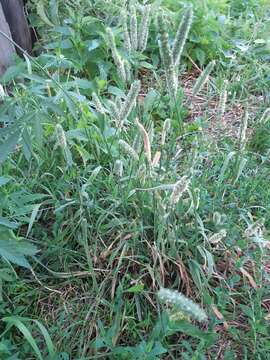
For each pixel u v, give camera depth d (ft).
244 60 10.02
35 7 9.78
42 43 9.61
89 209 6.07
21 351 5.31
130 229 5.82
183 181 5.05
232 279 5.75
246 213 6.49
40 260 5.93
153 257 5.70
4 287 5.66
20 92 7.98
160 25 4.98
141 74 9.38
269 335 5.43
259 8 11.38
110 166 6.36
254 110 8.60
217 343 5.47
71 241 6.15
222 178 6.31
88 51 9.01
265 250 6.18
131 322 5.45
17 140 4.64
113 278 5.55
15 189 6.19
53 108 5.24
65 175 6.27
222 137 7.41
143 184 5.86
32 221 5.62
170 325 4.88
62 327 5.50
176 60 5.24
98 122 6.77
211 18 9.80
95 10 9.86
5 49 8.54
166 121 5.70
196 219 5.65
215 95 8.91
